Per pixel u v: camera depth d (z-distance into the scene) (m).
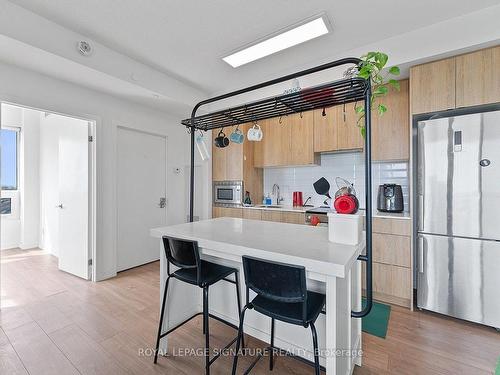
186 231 1.74
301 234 1.62
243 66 2.96
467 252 2.06
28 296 2.61
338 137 3.21
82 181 3.07
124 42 2.45
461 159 2.07
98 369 1.60
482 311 2.01
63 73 2.48
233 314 1.91
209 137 4.23
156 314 2.27
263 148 3.95
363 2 1.93
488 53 2.02
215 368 1.62
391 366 1.63
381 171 3.10
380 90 1.40
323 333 1.52
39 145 4.53
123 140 3.40
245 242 1.40
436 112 2.25
